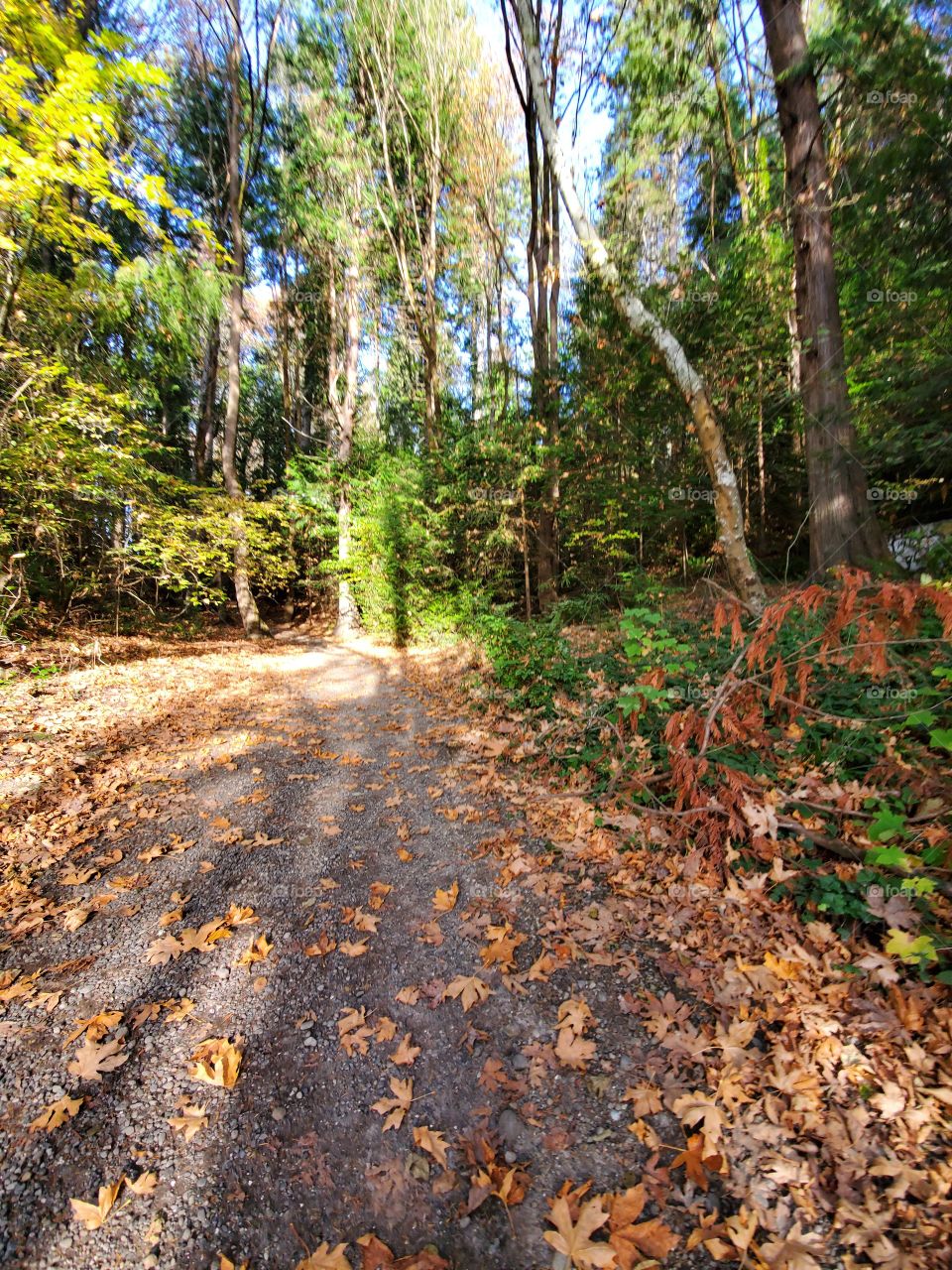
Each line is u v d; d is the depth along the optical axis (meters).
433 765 5.06
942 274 5.42
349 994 2.47
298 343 22.16
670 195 13.04
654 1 9.02
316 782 4.73
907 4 5.45
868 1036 2.03
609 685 5.52
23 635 8.42
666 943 2.62
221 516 11.88
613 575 11.80
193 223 5.77
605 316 10.07
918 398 5.26
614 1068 2.06
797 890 2.68
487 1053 2.17
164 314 11.74
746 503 11.39
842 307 7.71
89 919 2.93
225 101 16.06
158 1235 1.61
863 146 7.09
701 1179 1.67
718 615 3.38
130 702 6.55
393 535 13.10
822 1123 1.77
